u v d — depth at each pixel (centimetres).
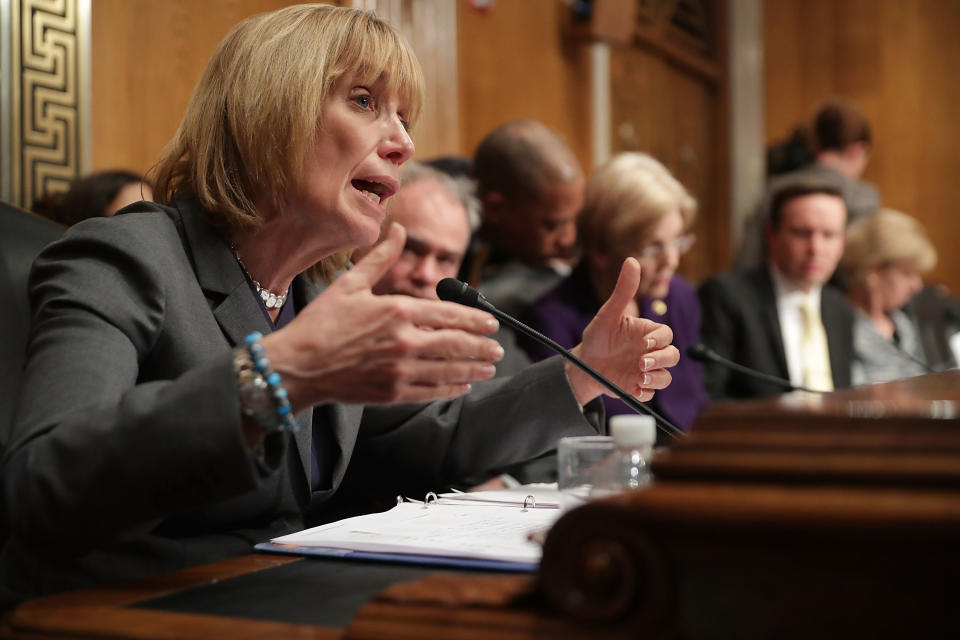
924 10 776
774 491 65
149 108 280
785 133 784
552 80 513
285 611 85
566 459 119
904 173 776
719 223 723
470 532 113
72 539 99
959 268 770
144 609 86
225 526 131
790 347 368
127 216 137
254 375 96
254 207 141
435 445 169
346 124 138
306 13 142
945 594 60
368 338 96
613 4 522
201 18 297
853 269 430
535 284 284
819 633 63
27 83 241
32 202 242
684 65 671
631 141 599
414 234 221
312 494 145
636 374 158
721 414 72
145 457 94
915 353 441
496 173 292
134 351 119
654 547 67
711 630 65
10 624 84
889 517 60
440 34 412
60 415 104
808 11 786
